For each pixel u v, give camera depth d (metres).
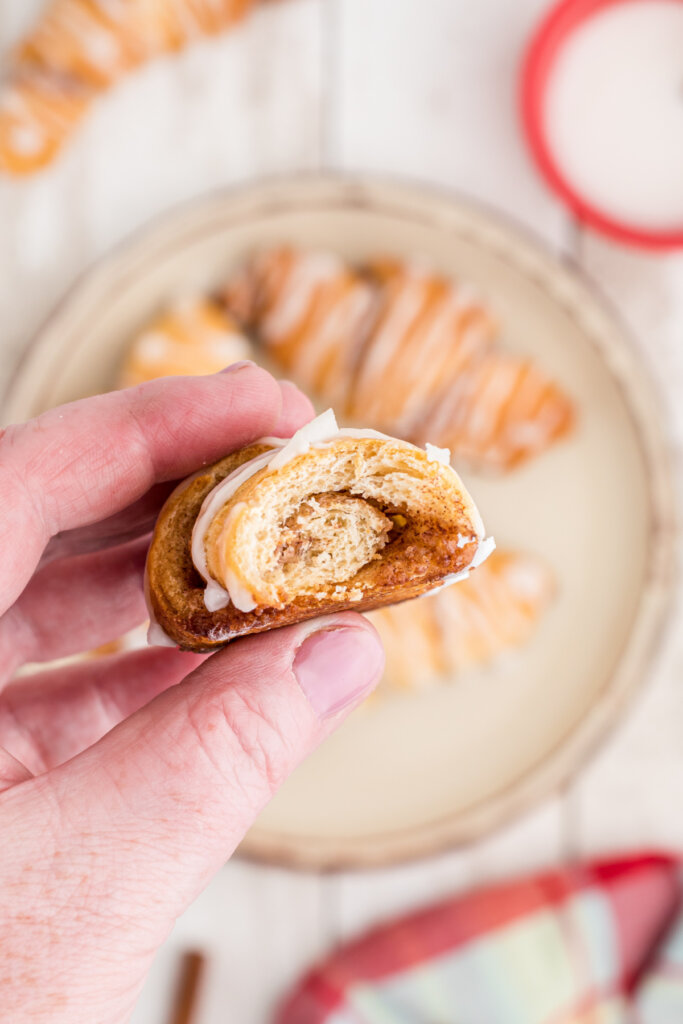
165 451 0.38
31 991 0.34
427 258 0.49
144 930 0.34
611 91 0.48
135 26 0.48
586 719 0.49
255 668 0.35
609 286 0.50
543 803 0.49
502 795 0.49
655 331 0.50
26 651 0.41
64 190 0.49
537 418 0.48
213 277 0.49
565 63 0.48
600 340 0.49
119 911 0.34
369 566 0.35
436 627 0.48
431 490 0.35
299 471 0.35
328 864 0.48
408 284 0.48
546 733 0.49
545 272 0.48
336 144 0.50
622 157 0.48
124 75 0.49
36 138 0.48
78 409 0.38
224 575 0.35
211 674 0.35
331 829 0.49
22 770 0.35
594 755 0.49
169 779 0.34
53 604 0.41
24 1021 0.34
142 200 0.49
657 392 0.49
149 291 0.49
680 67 0.48
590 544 0.50
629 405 0.49
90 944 0.34
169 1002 0.49
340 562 0.35
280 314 0.48
